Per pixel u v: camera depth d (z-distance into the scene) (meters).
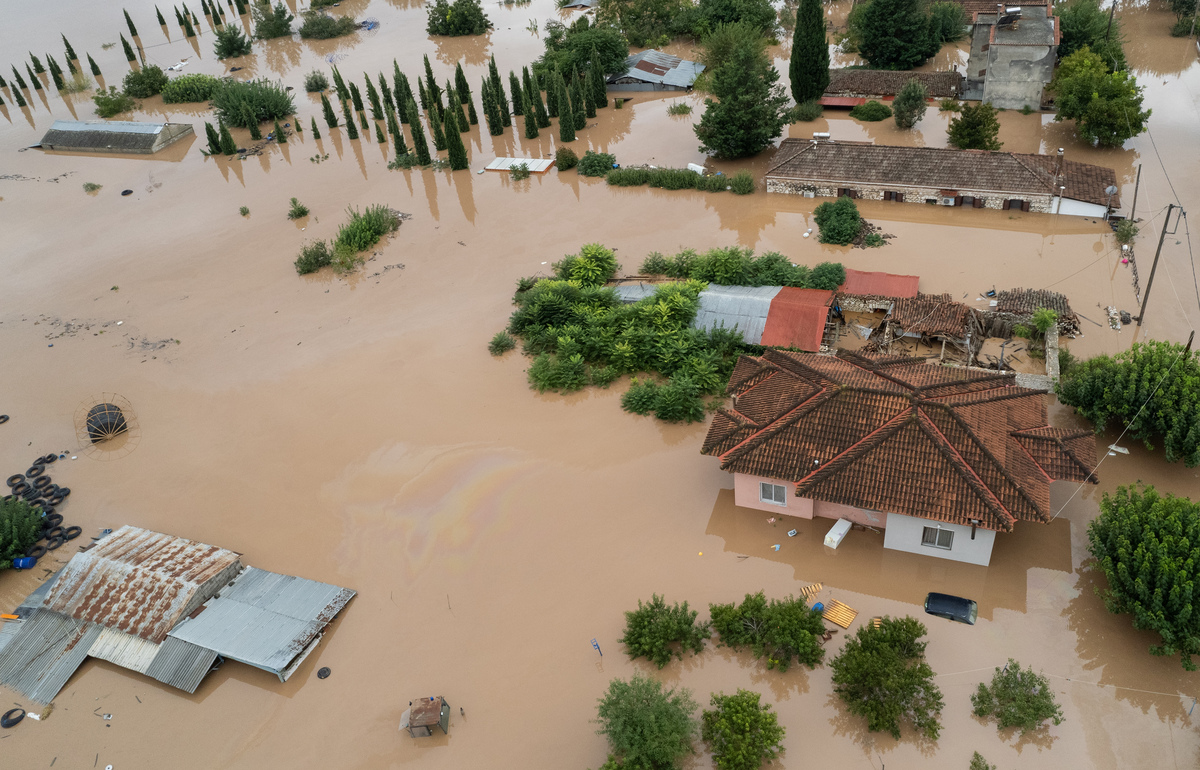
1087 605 30.36
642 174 67.19
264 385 47.59
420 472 39.84
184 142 85.94
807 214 60.31
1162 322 44.59
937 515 29.97
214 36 119.75
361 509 38.09
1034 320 42.50
